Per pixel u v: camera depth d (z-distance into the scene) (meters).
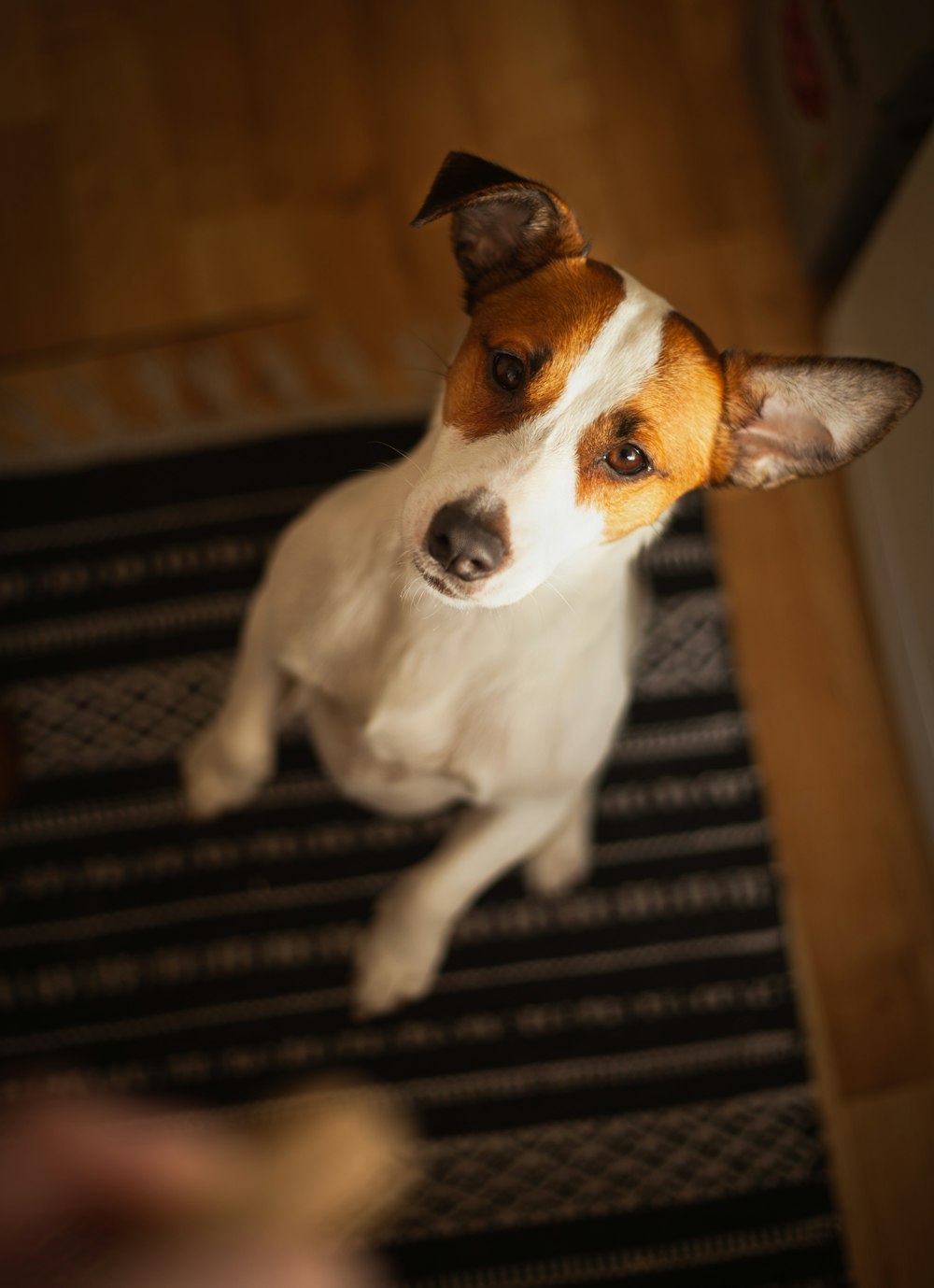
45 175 0.88
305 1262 0.43
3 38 0.89
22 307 0.86
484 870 0.66
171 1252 0.43
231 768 0.70
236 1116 0.75
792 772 0.82
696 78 0.91
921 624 0.77
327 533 0.59
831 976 0.79
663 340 0.51
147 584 0.81
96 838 0.78
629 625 0.66
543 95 0.90
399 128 0.89
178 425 0.83
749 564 0.84
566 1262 0.73
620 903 0.79
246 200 0.88
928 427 0.71
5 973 0.76
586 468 0.51
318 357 0.85
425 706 0.58
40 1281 0.43
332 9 0.91
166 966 0.77
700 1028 0.77
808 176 0.85
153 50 0.90
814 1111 0.76
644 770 0.80
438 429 0.54
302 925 0.78
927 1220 0.75
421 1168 0.74
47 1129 0.46
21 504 0.82
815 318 0.88
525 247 0.54
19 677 0.80
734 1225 0.74
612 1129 0.75
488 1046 0.76
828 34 0.77
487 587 0.50
